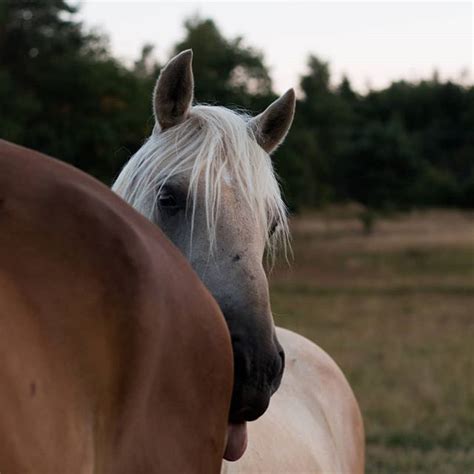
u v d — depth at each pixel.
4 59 40.03
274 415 3.83
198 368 2.33
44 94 38.38
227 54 42.72
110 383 2.08
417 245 51.09
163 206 2.98
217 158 2.97
